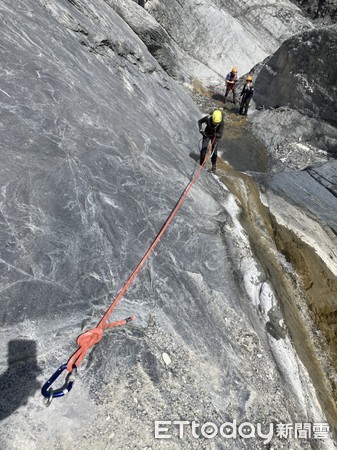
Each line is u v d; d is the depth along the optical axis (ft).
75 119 15.12
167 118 28.14
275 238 21.07
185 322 11.82
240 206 21.74
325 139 37.06
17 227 10.27
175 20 52.80
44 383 8.39
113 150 15.44
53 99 14.94
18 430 7.61
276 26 61.05
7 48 15.15
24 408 7.92
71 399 8.45
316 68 38.06
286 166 33.71
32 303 9.38
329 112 37.27
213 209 18.38
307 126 38.83
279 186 27.17
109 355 9.50
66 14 23.20
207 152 24.71
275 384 12.02
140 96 26.37
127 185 14.55
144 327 10.73
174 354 10.61
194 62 53.01
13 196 10.75
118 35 29.86
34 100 14.14
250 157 34.06
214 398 10.30
